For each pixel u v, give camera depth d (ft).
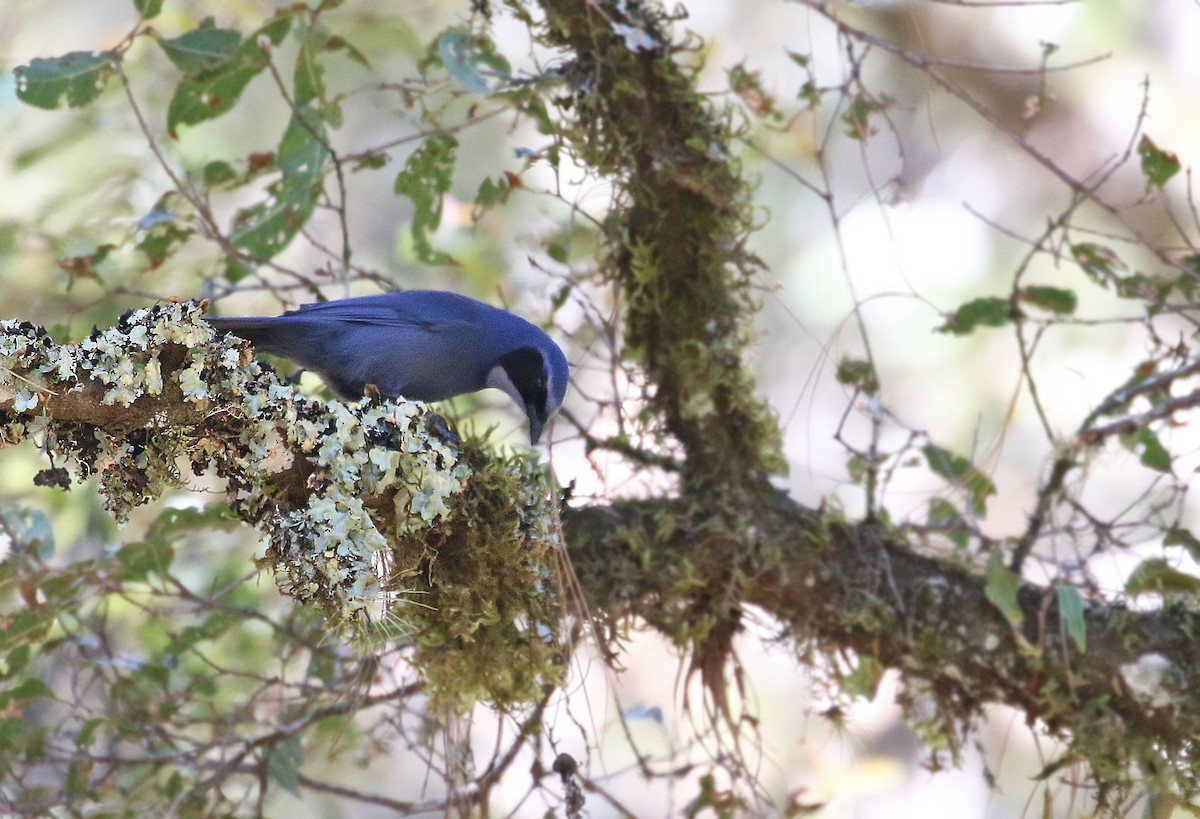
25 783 34.99
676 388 32.55
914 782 48.08
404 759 43.60
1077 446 30.96
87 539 41.86
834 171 57.67
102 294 39.68
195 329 23.54
